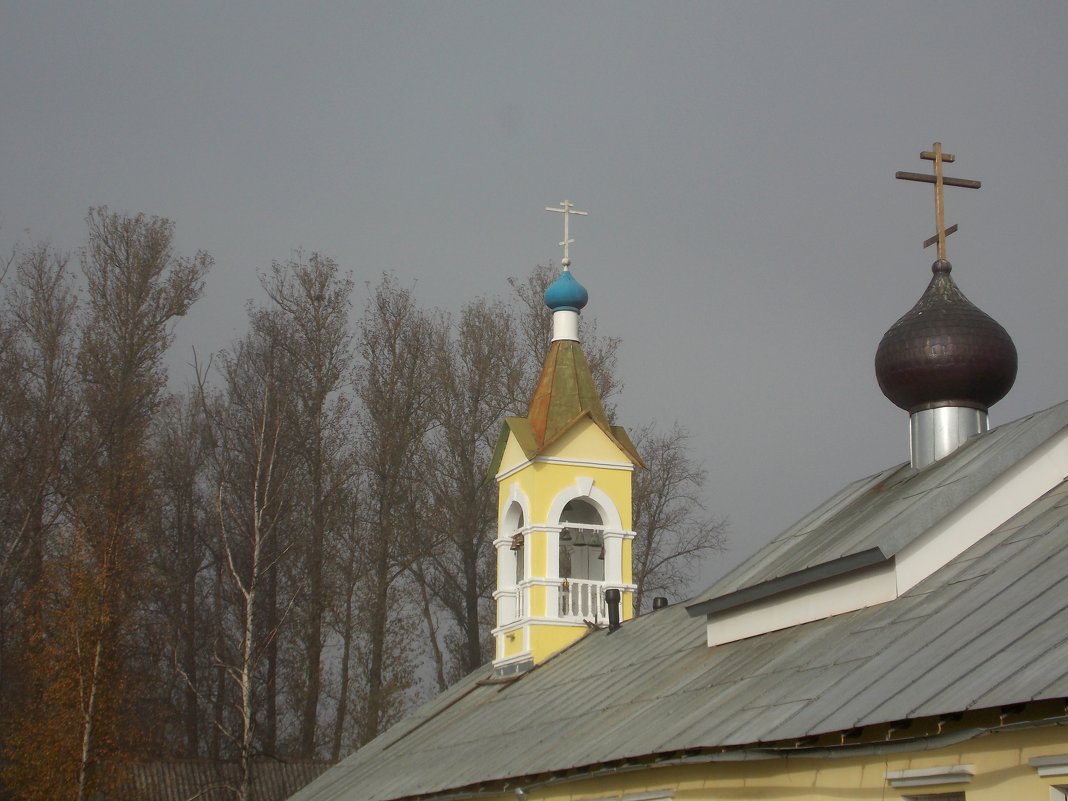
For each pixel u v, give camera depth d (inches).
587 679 1409.9
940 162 1251.8
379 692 2738.7
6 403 2741.1
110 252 2992.1
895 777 759.1
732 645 1165.7
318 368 3029.0
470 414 3016.7
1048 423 1003.3
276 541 2854.3
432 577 2945.4
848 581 1019.9
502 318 3105.3
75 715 2085.4
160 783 2486.5
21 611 2433.6
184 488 2992.1
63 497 2583.7
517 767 1159.0
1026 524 951.6
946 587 916.6
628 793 1028.5
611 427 1891.0
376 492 2982.3
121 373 2898.6
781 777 855.1
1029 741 682.8
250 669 2140.7
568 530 1888.5
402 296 3152.1
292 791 2628.0
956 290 1214.3
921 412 1196.5
